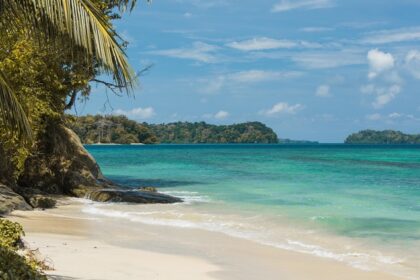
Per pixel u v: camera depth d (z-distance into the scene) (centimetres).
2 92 753
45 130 2645
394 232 1656
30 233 1487
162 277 1038
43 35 711
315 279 1095
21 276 791
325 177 3953
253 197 2642
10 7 721
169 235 1577
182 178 4028
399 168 5081
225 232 1645
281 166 5522
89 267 1066
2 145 2292
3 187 2098
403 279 1101
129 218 1928
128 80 639
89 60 687
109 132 15325
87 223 1772
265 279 1080
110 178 4084
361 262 1256
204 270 1133
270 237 1566
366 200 2508
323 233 1639
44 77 2400
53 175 2689
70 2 623
